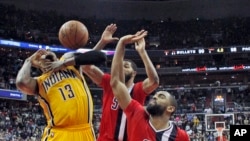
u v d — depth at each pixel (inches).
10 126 1204.5
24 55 1584.6
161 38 1761.8
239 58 1688.0
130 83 215.9
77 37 168.9
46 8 1756.9
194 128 1272.1
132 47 1617.9
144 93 212.4
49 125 167.2
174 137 177.8
